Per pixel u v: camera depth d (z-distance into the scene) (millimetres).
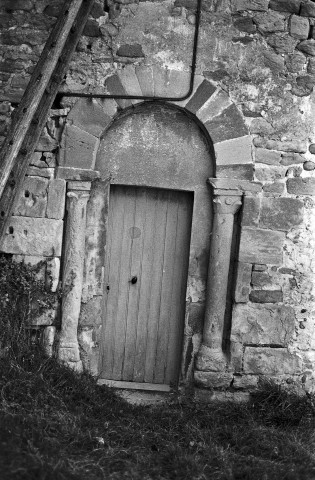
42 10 6277
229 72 6266
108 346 6684
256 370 6469
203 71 6258
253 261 6387
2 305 6211
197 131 6395
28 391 5719
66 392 5996
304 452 5445
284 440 5668
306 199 6379
